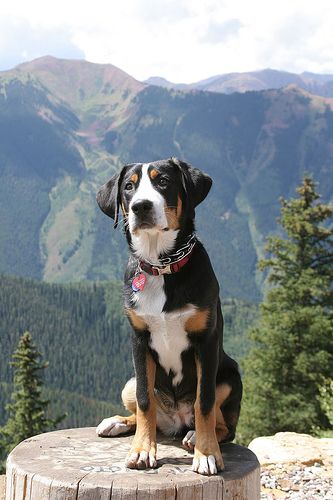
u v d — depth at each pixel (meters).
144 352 4.09
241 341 97.69
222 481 3.54
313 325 20.56
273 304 22.39
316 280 21.75
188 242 4.03
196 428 3.84
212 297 3.98
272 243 23.28
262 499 5.57
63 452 4.08
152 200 3.94
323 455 6.76
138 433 3.90
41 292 151.12
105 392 129.12
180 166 4.17
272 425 20.67
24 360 25.36
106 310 150.38
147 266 3.99
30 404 25.25
